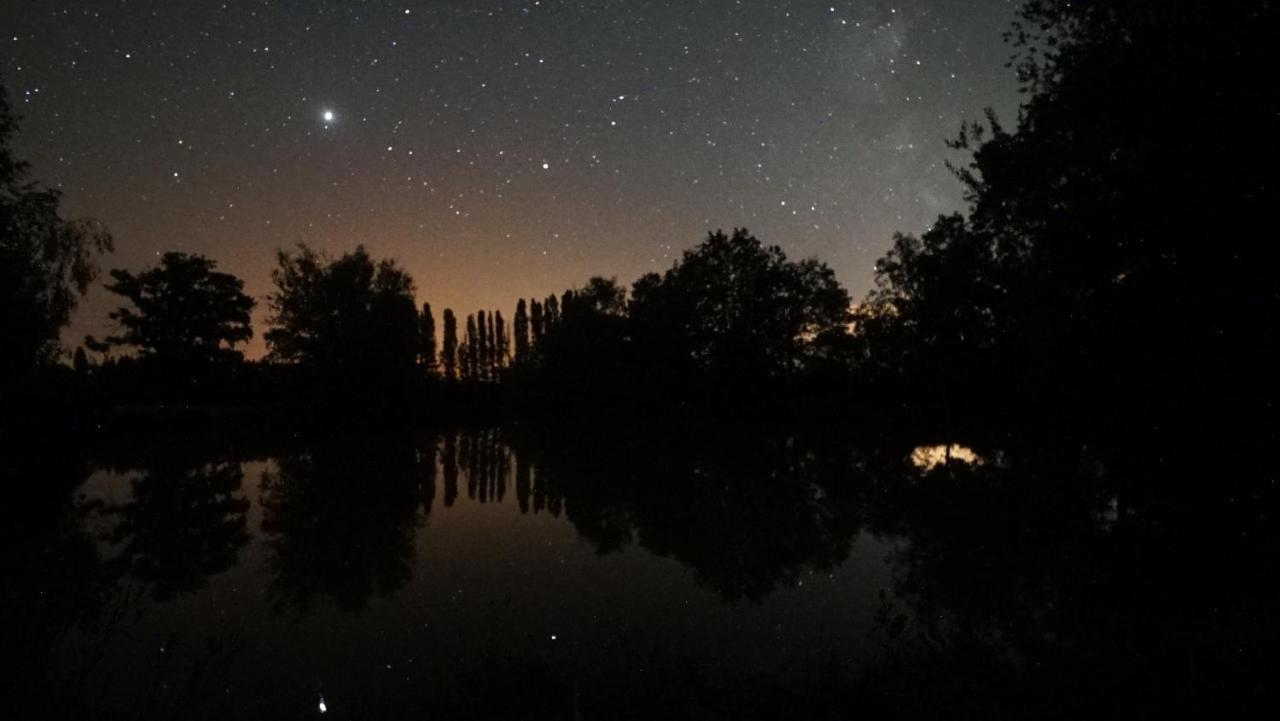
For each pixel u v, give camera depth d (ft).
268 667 23.91
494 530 50.24
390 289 165.89
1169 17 21.07
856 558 39.19
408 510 58.95
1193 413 21.79
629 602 31.17
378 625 28.86
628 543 45.32
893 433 120.67
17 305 69.92
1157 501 24.12
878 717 15.62
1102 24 23.45
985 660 17.31
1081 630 20.10
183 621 29.30
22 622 18.42
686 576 35.99
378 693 21.62
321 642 26.66
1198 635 16.90
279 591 34.47
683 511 57.31
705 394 170.19
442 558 41.60
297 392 158.51
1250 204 19.57
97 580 35.42
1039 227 26.11
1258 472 21.15
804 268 184.96
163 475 79.46
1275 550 20.70
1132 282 22.43
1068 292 24.79
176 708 19.61
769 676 19.90
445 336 282.97
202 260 182.50
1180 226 20.59
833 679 18.07
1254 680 14.53
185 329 179.11
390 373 161.17
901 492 61.87
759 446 113.60
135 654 24.32
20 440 81.00
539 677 20.45
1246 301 19.84
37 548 43.70
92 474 79.66
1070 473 32.14
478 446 115.85
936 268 42.83
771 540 45.06
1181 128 20.21
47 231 72.84
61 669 20.15
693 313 173.47
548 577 36.40
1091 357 23.47
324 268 162.91
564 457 99.35
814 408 165.37
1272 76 19.10
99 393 129.80
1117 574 23.88
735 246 183.01
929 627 24.67
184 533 49.52
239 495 66.54
